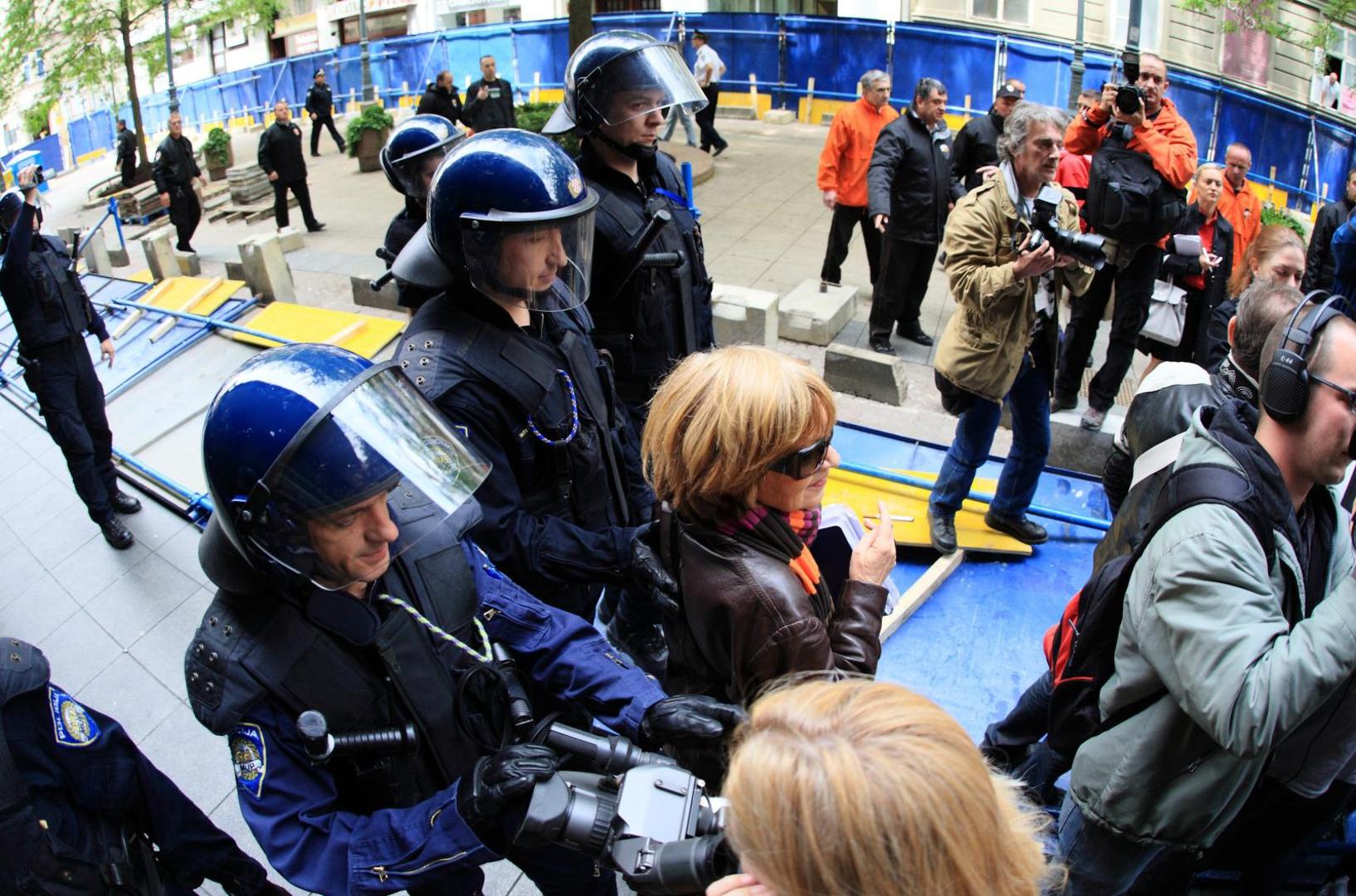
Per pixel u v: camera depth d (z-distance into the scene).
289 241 9.81
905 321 6.72
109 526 4.96
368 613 1.72
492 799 1.55
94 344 7.81
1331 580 2.08
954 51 15.34
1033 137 3.37
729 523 1.83
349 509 1.57
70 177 26.55
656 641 3.23
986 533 4.23
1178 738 1.96
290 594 1.68
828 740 1.00
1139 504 2.35
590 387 2.65
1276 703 1.69
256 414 1.54
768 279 8.23
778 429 1.71
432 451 1.73
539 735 1.77
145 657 4.16
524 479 2.51
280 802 1.65
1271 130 14.66
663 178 3.39
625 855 1.47
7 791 1.81
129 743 2.07
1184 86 14.16
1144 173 4.61
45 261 4.69
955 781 0.97
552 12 20.31
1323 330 1.83
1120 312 4.84
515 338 2.45
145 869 2.06
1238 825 2.51
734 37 16.53
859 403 5.49
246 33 21.83
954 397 3.80
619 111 3.03
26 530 5.47
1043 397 3.88
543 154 2.36
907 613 3.82
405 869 1.61
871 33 15.82
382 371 1.72
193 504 5.12
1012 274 3.39
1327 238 6.67
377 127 15.11
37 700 1.92
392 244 4.37
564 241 2.44
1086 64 14.39
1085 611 2.23
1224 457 1.87
